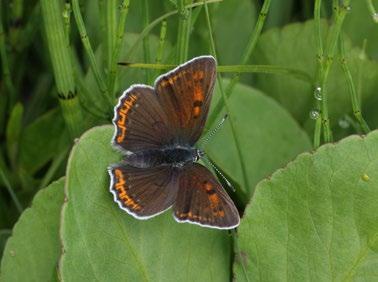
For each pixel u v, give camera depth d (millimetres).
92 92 133
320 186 108
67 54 114
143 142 100
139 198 96
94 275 100
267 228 110
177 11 121
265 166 136
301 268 109
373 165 107
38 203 111
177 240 107
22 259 110
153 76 126
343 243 108
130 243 104
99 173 101
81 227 100
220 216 95
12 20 143
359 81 136
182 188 97
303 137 139
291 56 143
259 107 138
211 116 125
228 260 112
